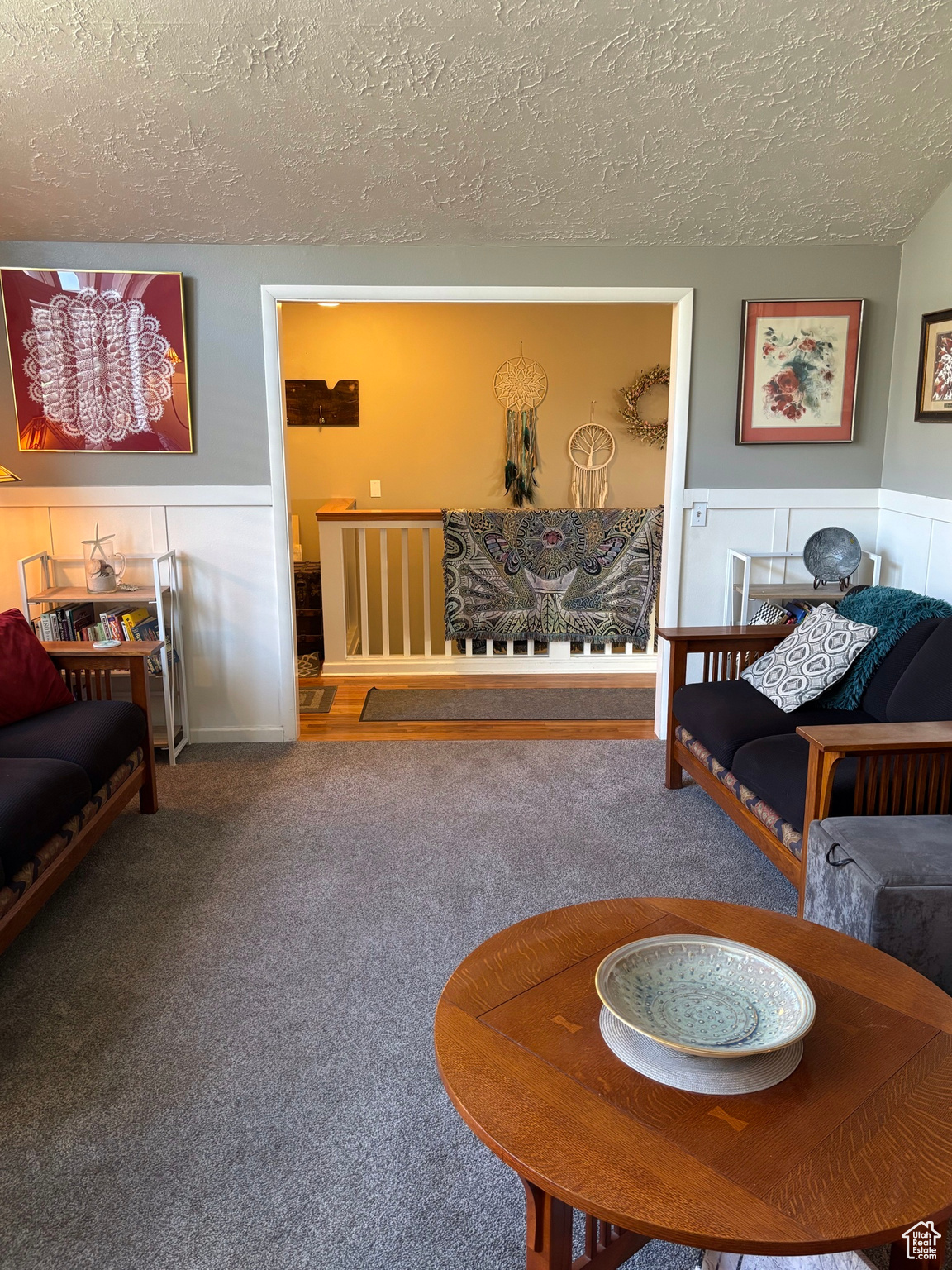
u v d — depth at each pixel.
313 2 2.47
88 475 3.88
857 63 2.74
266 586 4.02
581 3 2.48
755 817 2.70
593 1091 1.28
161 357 3.75
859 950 1.65
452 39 2.61
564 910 1.81
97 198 3.36
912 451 3.75
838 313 3.83
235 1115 1.87
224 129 2.98
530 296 3.78
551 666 5.37
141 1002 2.26
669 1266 1.56
